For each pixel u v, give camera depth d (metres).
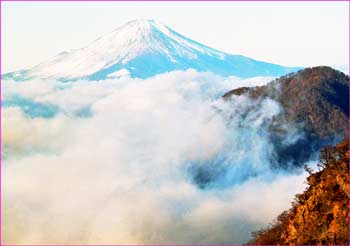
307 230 19.25
